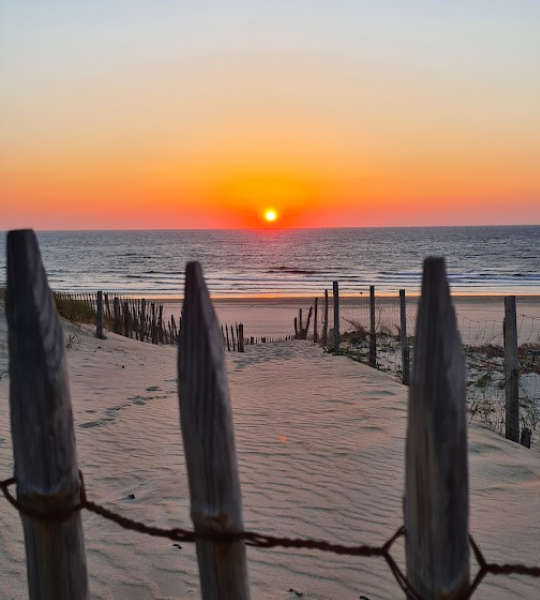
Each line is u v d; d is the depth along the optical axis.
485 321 26.92
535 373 13.33
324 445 6.94
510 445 7.11
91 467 6.21
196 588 3.70
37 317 1.63
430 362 1.34
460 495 1.34
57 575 1.72
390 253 105.88
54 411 1.66
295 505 5.21
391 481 5.79
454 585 1.36
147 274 71.19
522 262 80.12
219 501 1.61
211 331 1.59
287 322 29.23
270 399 9.58
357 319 27.64
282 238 198.00
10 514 4.74
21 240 1.63
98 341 15.39
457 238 164.00
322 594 3.68
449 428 1.33
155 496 5.31
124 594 3.64
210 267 82.69
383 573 3.95
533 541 4.53
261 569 4.00
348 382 10.85
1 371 10.66
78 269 79.69
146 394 10.11
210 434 1.59
